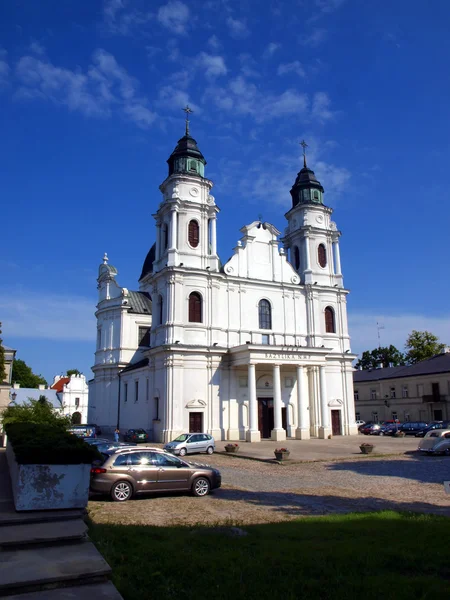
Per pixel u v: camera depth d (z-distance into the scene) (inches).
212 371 1868.8
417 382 2938.0
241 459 1272.1
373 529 454.0
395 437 2031.3
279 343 2049.7
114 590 295.7
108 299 2568.9
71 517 421.7
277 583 312.2
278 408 1829.5
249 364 1804.9
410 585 305.9
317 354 1932.8
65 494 437.7
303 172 2372.0
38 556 340.2
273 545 399.5
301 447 1541.6
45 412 1237.7
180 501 675.4
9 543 354.9
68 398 3927.2
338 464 1133.1
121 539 414.6
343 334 2213.3
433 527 459.5
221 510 607.8
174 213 1942.7
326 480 884.0
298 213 2315.5
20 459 430.9
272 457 1258.6
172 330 1839.3
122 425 2308.1
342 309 2239.2
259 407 1939.0
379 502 657.6
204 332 1895.9
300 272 2244.1
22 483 426.0
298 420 1924.2
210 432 1823.3
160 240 2042.3
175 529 474.0
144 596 291.9
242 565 344.2
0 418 1344.7
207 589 302.2
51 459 437.4
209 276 1934.1
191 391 1823.3
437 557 360.8
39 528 391.5
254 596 291.4
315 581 312.8
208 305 1919.3
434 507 621.6
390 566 348.5
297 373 1923.0
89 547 363.6
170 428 1763.0
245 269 2058.3
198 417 1824.6
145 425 1998.0
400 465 1094.4
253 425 1782.7
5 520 399.5
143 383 2076.8
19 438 463.5
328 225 2310.5
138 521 537.3
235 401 1895.9
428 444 1312.7
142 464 702.5
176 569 335.0
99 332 2630.4
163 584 309.7
